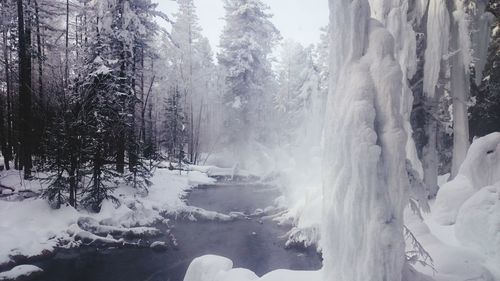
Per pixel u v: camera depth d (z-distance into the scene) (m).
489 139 11.82
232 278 7.41
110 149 19.36
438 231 10.70
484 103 20.02
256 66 36.91
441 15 13.83
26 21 20.38
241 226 18.23
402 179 5.77
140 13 23.53
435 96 15.59
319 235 14.25
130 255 14.24
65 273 12.39
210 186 28.20
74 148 16.08
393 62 6.00
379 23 6.23
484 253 8.68
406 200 5.79
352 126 5.81
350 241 5.82
